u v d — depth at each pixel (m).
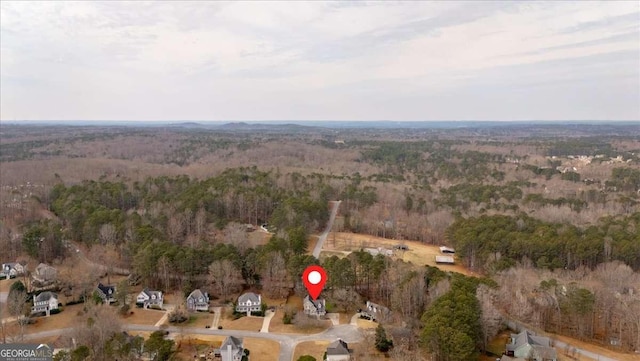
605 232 139.12
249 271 119.06
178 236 140.25
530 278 112.31
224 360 85.94
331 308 109.69
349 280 110.69
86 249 140.75
